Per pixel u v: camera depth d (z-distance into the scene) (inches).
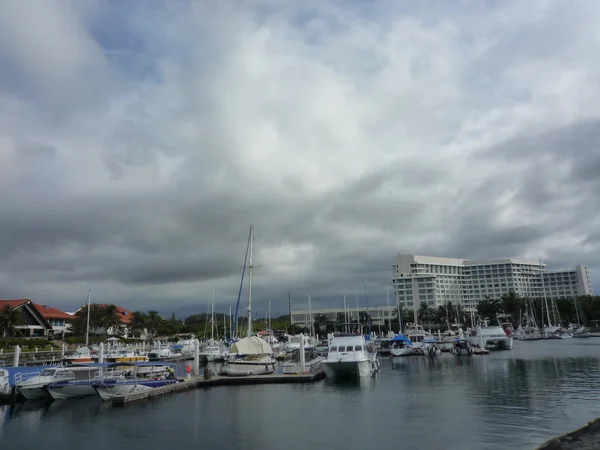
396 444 932.0
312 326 5743.1
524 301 7401.6
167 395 1595.7
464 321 7386.8
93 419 1248.2
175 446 975.6
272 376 1884.8
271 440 994.7
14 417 1293.1
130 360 2672.2
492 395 1455.5
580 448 722.2
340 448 919.7
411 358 3073.3
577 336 5999.0
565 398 1366.9
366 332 4643.2
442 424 1082.1
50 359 2600.9
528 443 905.5
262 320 5492.1
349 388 1705.2
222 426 1134.4
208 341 3759.8
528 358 2780.5
